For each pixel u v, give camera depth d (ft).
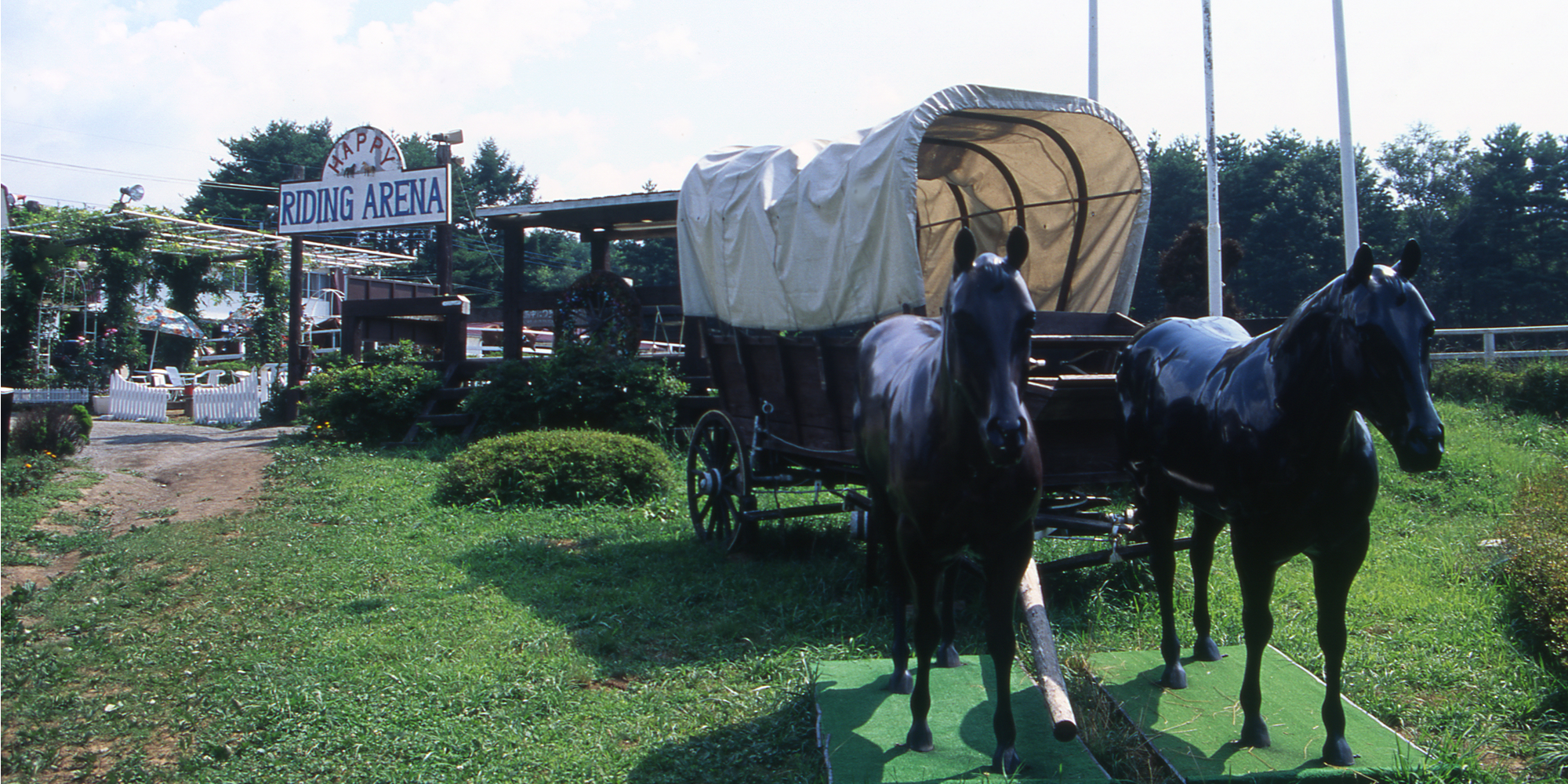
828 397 20.11
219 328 120.67
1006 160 24.45
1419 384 9.51
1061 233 24.72
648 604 20.08
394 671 15.96
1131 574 20.02
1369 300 9.98
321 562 23.71
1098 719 13.12
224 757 13.21
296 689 15.21
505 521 28.60
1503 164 149.79
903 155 18.67
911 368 12.59
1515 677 14.94
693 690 15.37
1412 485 29.45
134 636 18.31
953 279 10.84
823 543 24.98
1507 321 140.46
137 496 35.06
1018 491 11.01
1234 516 11.82
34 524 28.68
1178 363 13.29
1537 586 16.72
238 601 20.47
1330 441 10.69
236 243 87.15
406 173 54.44
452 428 47.42
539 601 20.26
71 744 13.84
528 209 46.34
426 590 20.99
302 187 57.52
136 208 87.35
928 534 11.64
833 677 15.12
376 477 36.65
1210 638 15.75
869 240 19.60
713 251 24.62
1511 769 12.41
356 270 114.21
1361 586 19.81
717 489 25.04
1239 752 12.17
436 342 62.34
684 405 42.91
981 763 11.95
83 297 84.23
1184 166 149.18
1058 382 15.99
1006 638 11.33
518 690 15.11
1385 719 13.79
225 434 57.82
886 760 12.10
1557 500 20.75
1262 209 140.05
